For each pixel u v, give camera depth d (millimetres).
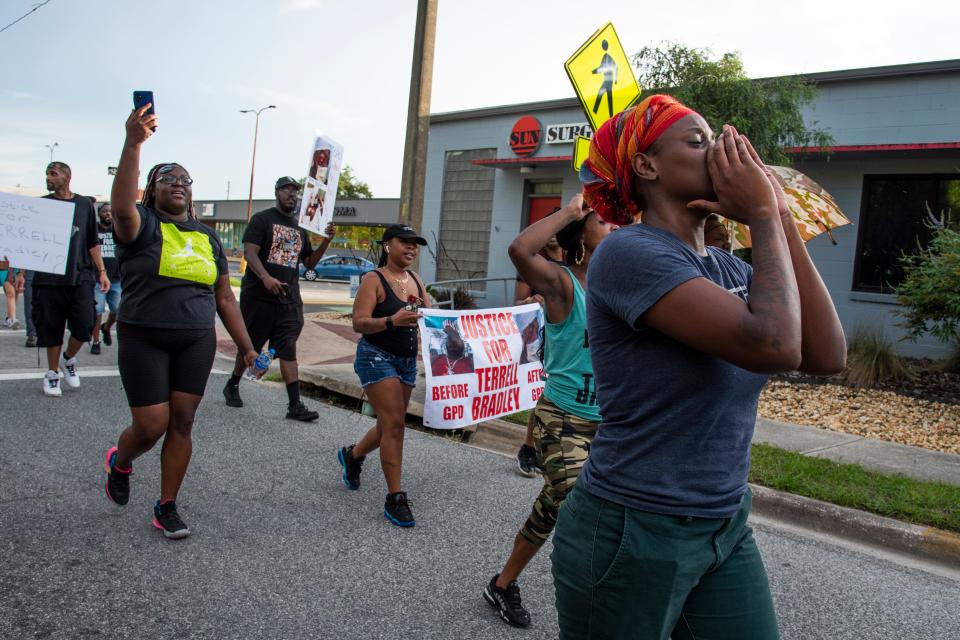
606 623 1571
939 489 4930
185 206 3889
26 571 3363
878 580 3859
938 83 10523
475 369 5359
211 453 5445
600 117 4664
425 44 8945
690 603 1632
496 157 15820
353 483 4812
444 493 4898
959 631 3324
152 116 3469
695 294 1375
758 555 1655
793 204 3730
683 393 1464
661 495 1491
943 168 10461
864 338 9648
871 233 11250
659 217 1601
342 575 3549
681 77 9734
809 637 3211
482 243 16125
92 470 4824
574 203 3029
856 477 5145
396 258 4547
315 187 6641
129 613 3049
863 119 11141
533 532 3055
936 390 8453
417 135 9031
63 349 9320
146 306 3617
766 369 1330
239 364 6934
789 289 1329
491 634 3066
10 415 6027
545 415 3078
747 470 1598
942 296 7879
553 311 3041
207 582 3379
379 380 4281
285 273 6648
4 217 6285
